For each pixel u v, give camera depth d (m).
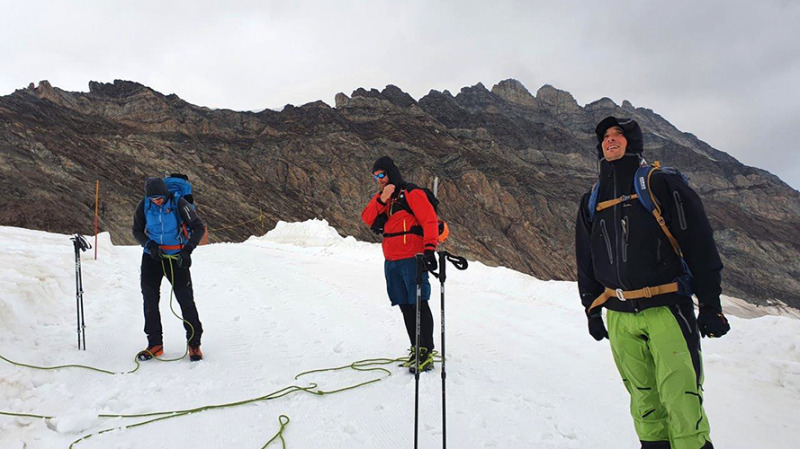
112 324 6.14
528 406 4.13
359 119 120.56
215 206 76.31
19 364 4.42
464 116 158.50
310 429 3.63
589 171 143.62
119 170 74.00
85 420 3.54
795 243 140.12
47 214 55.38
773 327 5.51
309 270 11.62
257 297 8.34
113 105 92.00
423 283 4.77
